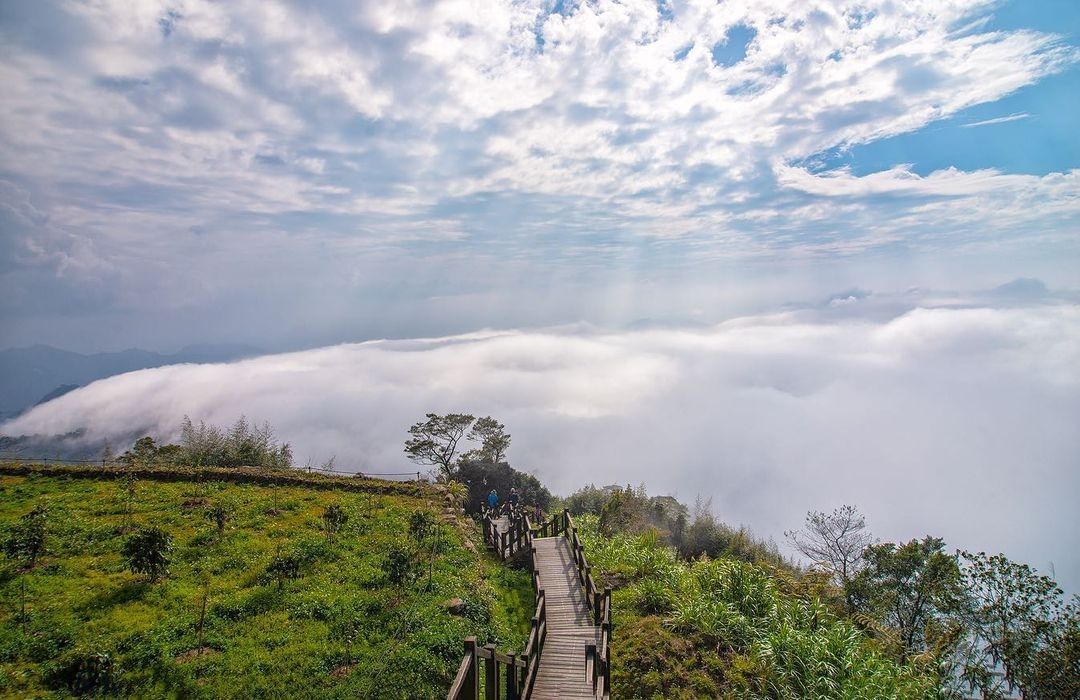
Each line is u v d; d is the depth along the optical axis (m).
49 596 16.72
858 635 18.55
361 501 27.72
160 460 32.53
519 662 13.88
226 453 34.81
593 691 13.59
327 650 15.31
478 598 19.19
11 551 18.20
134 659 14.16
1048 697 19.41
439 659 15.34
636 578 23.20
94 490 25.84
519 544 25.53
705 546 33.69
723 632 18.38
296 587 18.42
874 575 25.38
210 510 22.95
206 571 19.09
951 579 22.89
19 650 14.14
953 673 19.62
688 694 15.80
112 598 16.86
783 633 17.38
